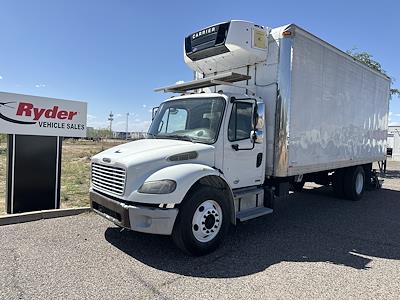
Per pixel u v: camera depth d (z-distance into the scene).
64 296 3.69
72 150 27.64
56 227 6.22
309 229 6.79
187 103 6.24
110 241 5.53
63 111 7.28
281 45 6.38
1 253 4.88
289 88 6.39
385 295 3.91
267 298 3.78
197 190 5.00
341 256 5.23
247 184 6.12
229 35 6.24
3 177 11.57
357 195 10.18
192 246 4.92
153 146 5.38
